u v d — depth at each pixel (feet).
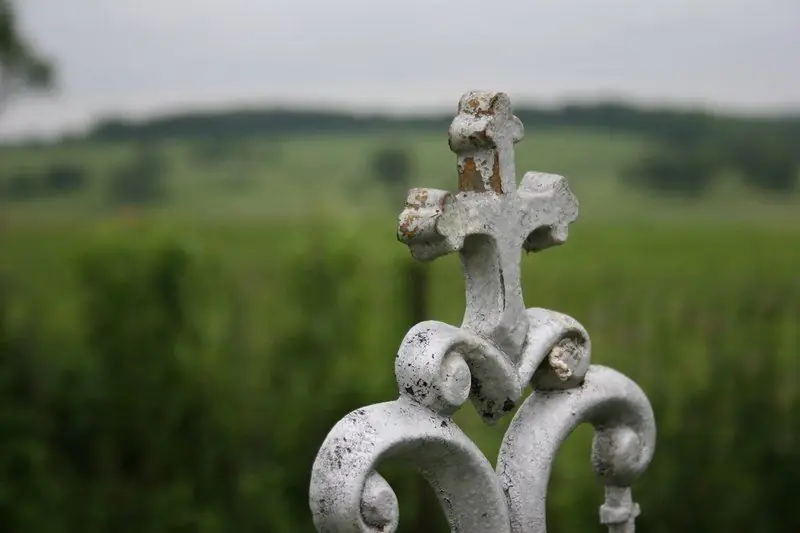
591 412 6.54
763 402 15.21
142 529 15.87
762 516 15.10
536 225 6.12
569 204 6.34
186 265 16.39
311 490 5.17
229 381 16.44
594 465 7.07
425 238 5.57
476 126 5.82
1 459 15.69
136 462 16.29
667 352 15.88
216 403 16.28
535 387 6.52
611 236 43.62
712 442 15.19
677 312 16.58
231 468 16.20
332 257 15.90
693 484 15.14
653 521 15.19
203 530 15.53
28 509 15.62
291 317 16.08
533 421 6.30
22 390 16.56
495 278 5.94
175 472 16.17
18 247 31.24
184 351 16.29
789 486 15.05
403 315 15.28
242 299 17.16
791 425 15.20
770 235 44.19
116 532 15.94
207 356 16.49
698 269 26.16
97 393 16.14
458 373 5.49
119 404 16.12
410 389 5.49
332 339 15.80
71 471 16.21
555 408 6.36
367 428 5.19
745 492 15.12
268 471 15.79
